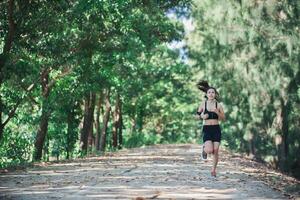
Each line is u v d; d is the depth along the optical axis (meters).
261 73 36.56
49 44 19.98
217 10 39.03
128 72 31.80
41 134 24.14
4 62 16.33
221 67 43.03
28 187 11.16
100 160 20.23
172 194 10.05
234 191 10.73
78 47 21.89
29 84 22.84
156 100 62.12
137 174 13.99
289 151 38.94
